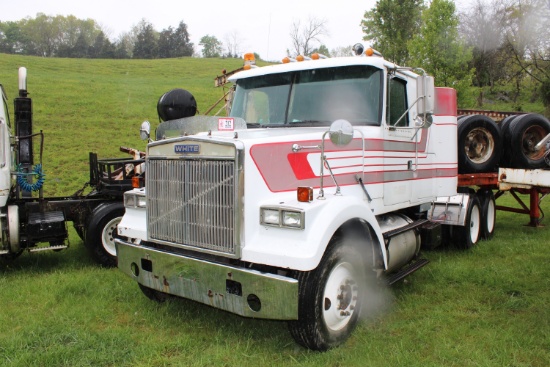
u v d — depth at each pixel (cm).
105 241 688
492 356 398
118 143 2100
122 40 10812
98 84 3628
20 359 385
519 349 407
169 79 4453
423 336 436
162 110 584
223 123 488
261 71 565
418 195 605
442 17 1931
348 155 476
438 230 659
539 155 896
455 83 1950
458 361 390
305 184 433
